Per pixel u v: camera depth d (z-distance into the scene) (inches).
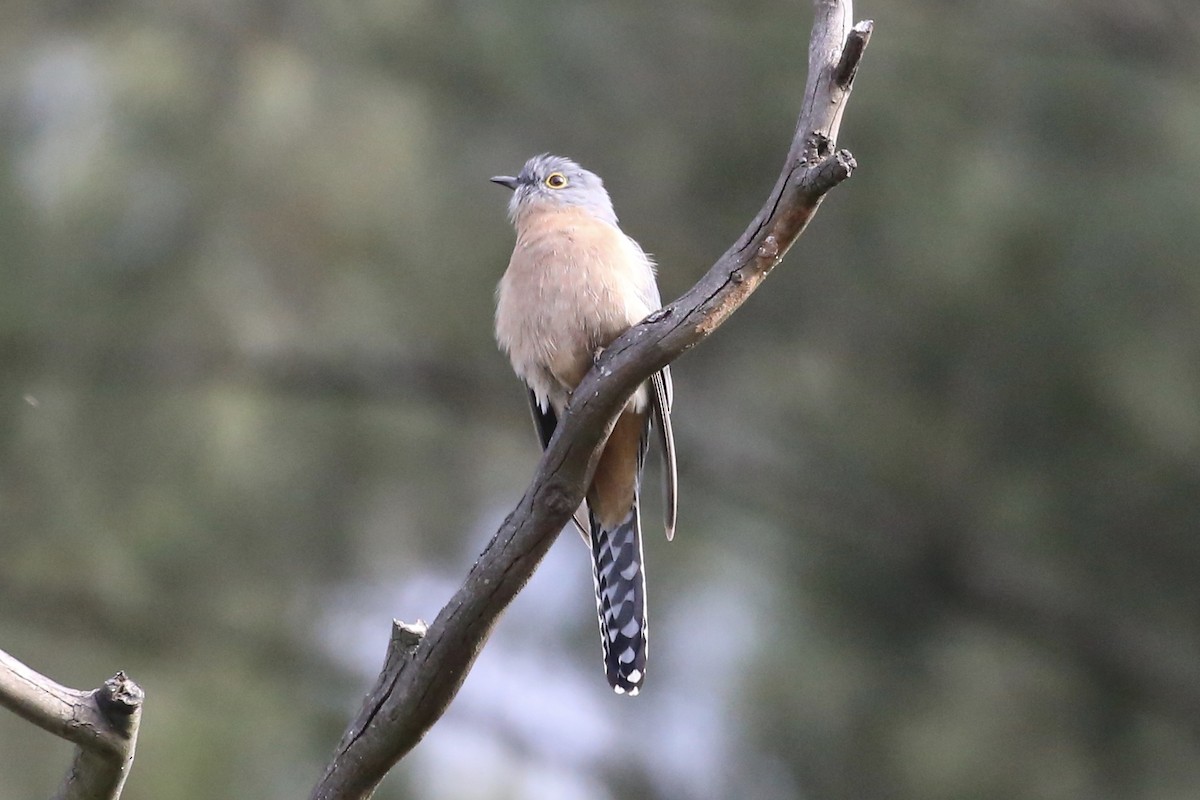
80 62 427.5
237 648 435.5
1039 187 426.9
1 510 430.3
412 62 458.9
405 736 223.3
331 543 453.7
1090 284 420.2
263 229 440.8
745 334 455.2
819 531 465.4
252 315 450.9
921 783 435.8
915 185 427.2
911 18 456.4
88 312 443.5
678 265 443.8
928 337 442.6
